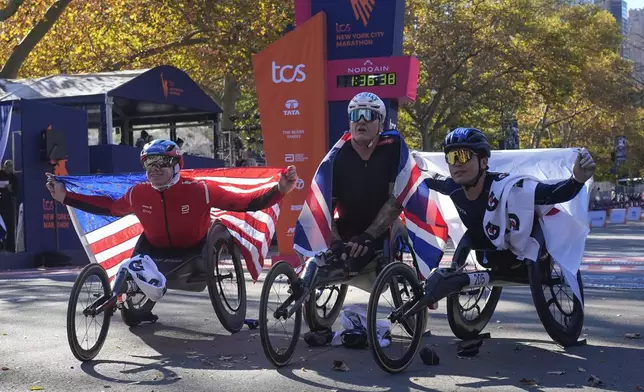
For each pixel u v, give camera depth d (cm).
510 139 4188
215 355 550
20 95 1756
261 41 2645
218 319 661
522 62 3662
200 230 602
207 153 2098
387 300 542
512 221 521
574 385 451
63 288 985
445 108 3941
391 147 545
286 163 1107
